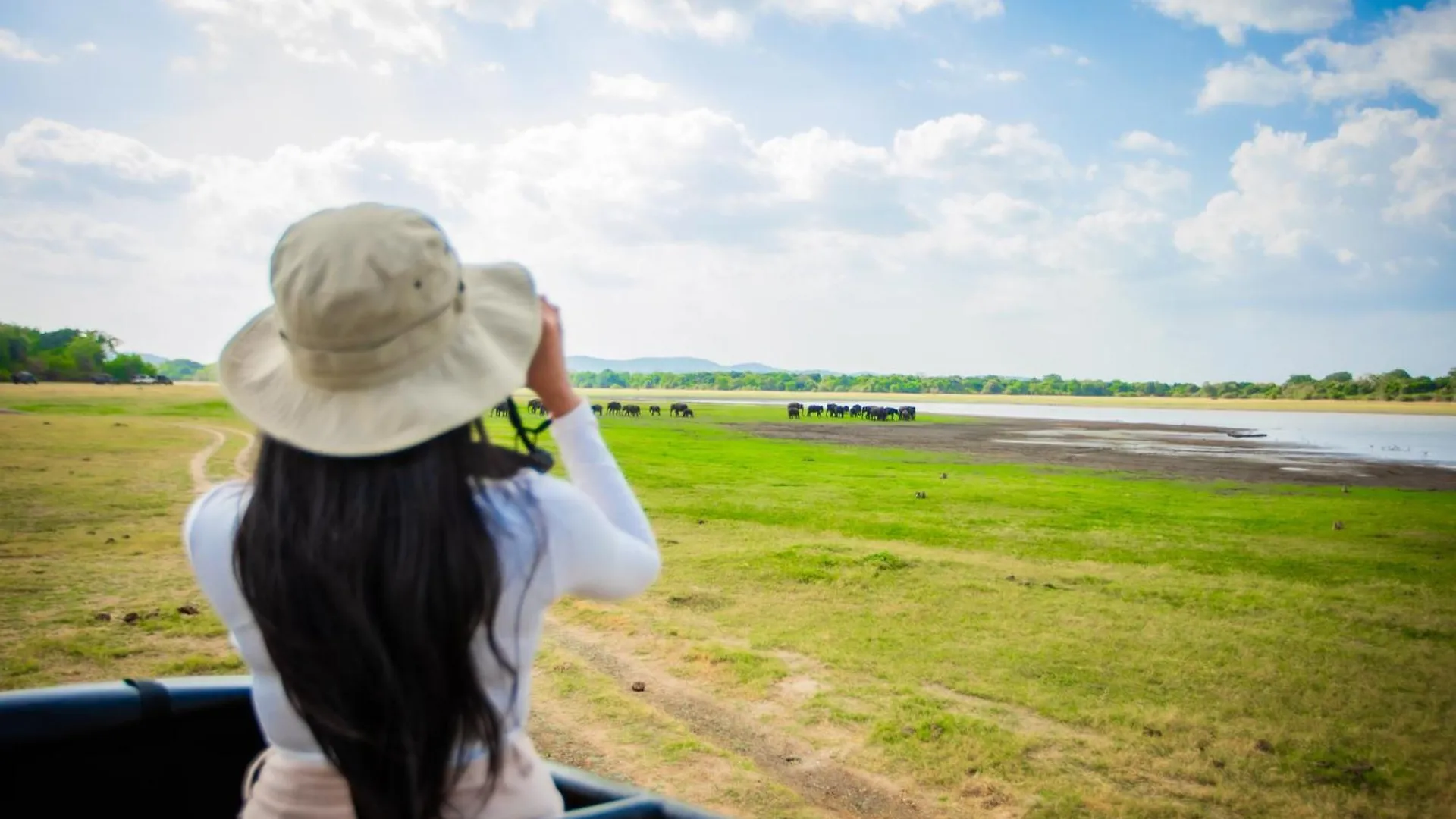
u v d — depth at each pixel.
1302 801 4.27
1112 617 7.59
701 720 5.04
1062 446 35.91
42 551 8.71
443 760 1.06
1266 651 6.69
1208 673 6.16
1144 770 4.57
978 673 6.03
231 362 1.17
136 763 1.74
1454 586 9.05
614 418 52.72
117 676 5.21
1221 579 9.26
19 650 5.61
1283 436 47.25
